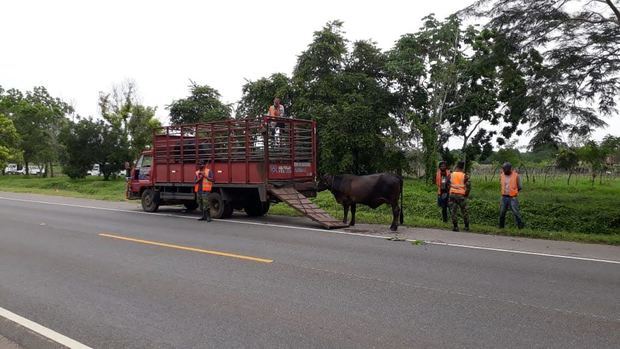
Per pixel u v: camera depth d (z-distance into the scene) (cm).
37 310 556
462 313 525
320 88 2984
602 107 1650
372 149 2912
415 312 530
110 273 728
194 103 3481
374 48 3238
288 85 3050
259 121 1350
